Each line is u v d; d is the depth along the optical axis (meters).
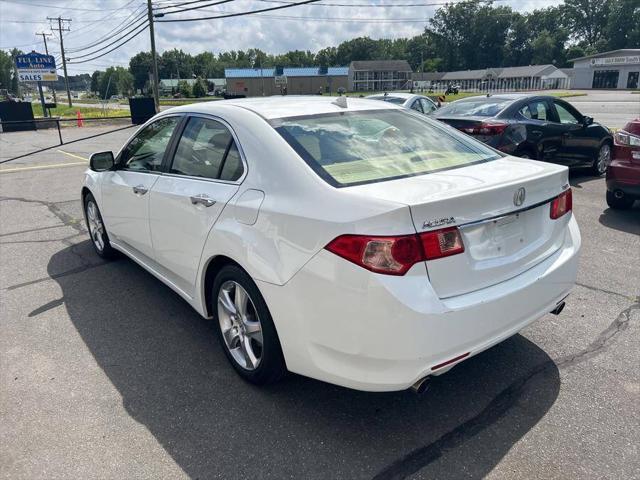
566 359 3.32
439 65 128.38
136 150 4.24
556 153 8.15
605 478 2.34
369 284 2.24
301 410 2.86
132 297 4.41
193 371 3.26
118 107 66.81
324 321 2.41
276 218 2.61
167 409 2.89
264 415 2.82
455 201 2.35
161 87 116.94
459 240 2.39
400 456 2.50
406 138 3.21
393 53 150.38
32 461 2.49
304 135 2.94
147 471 2.43
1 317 4.05
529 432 2.65
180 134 3.65
